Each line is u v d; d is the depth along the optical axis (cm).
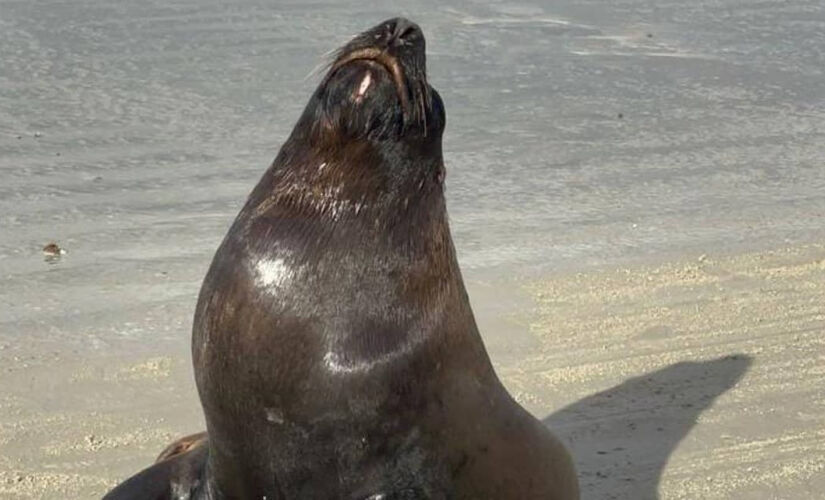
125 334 1345
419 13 2616
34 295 1421
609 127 2056
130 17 2484
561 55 2394
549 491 896
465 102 2131
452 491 841
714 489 1103
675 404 1245
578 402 1245
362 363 794
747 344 1366
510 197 1761
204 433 1034
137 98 2070
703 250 1609
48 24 2419
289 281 797
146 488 909
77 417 1186
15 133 1908
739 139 2030
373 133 792
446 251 841
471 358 851
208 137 1930
